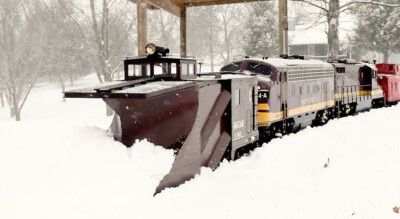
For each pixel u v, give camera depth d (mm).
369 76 24641
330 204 6988
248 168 9875
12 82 33344
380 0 63531
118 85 8008
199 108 8578
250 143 12102
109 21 33500
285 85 14523
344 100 21312
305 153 11180
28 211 5680
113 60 32531
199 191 7613
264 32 56469
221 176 8977
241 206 6930
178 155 7801
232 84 10273
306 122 17156
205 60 74812
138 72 9328
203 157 9016
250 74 13078
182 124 8148
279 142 13055
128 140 7887
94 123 17578
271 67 13844
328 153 11031
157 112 7750
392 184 7914
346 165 9539
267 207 6887
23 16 36156
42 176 6352
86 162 6836
